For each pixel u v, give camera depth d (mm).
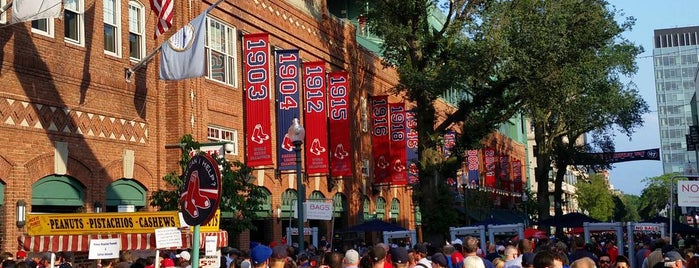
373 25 34625
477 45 30984
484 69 31906
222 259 18016
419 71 32531
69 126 21453
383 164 41312
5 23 19625
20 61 19891
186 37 22156
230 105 28922
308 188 34594
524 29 31078
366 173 41719
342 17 49625
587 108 49094
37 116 20406
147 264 15430
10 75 19609
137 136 24172
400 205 47031
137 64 23547
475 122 35219
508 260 13633
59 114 21141
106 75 23016
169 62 22266
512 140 80375
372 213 42031
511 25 31109
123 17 24000
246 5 30375
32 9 17156
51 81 20953
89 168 22016
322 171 32781
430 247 18781
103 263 13867
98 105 22594
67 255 16359
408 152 45344
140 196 24281
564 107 45281
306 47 35375
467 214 43875
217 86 28125
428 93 32406
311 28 36031
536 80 32750
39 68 20516
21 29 20062
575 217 33094
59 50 21297
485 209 54906
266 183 30875
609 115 54594
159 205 22625
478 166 59812
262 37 29359
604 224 27312
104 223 14422
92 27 22641
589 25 33375
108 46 23531
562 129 57438
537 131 56219
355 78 40656
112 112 23156
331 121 35531
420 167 34125
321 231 36188
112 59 23391
